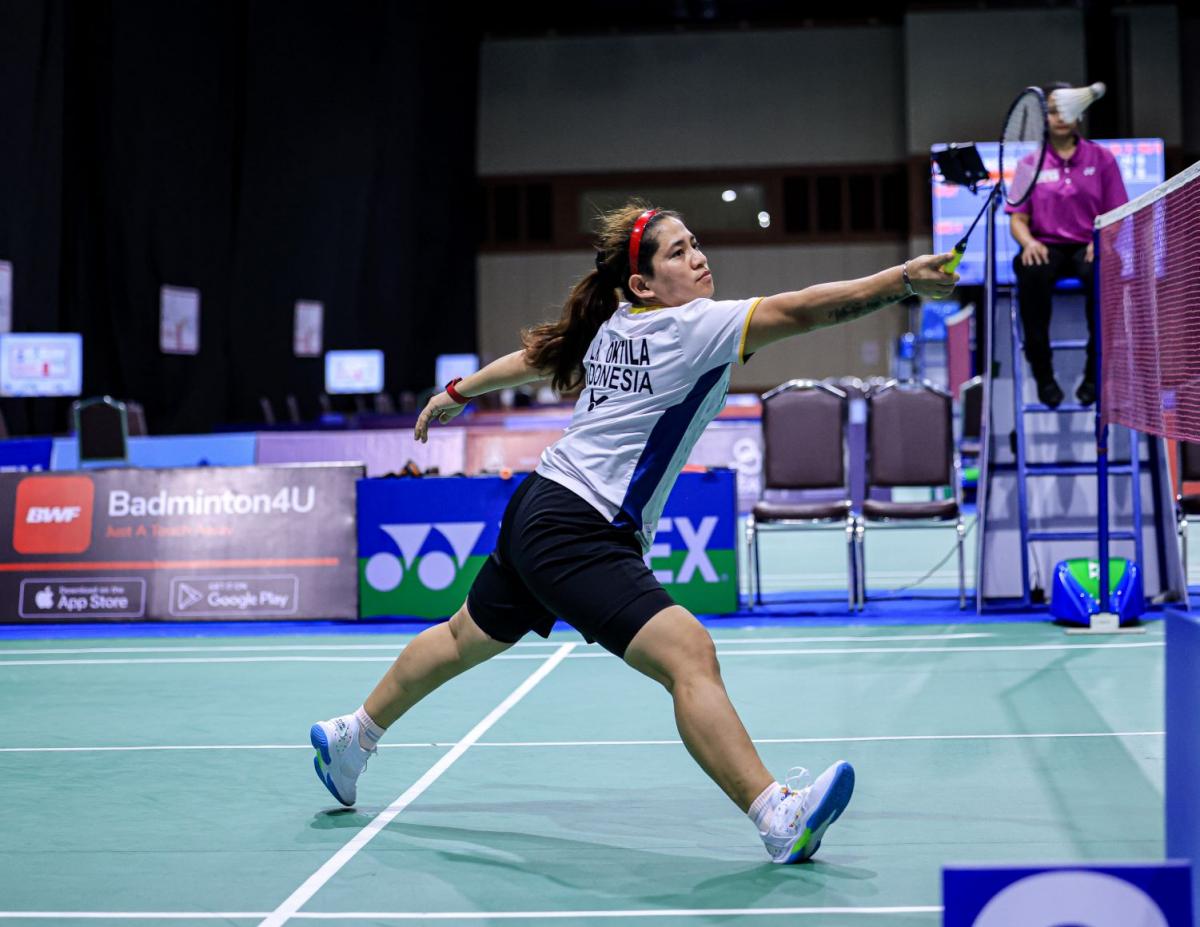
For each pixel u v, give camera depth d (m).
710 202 29.97
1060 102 8.03
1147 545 8.58
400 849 3.76
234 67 18.94
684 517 8.64
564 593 3.48
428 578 8.61
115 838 3.93
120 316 16.52
